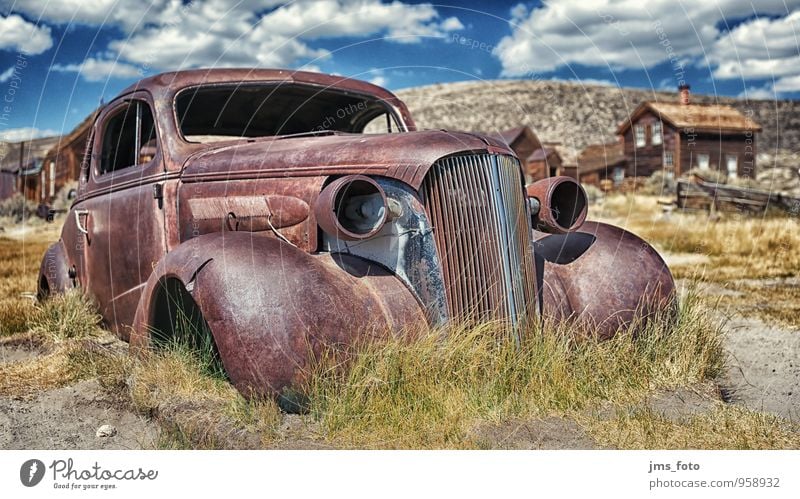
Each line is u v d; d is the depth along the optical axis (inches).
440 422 126.0
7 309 233.5
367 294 135.2
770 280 352.2
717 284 337.7
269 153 158.1
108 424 143.7
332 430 122.3
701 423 133.4
